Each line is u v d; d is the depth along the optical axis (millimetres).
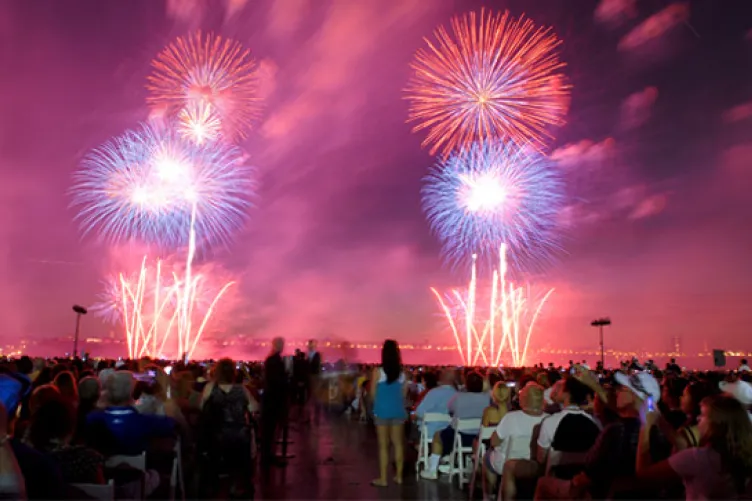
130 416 6879
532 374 12023
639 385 8117
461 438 9938
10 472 4172
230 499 8422
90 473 5496
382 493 9062
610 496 5676
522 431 7648
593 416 7234
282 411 11625
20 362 11023
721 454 4727
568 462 6711
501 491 7484
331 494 8953
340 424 18125
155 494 8148
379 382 9883
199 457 9227
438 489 9359
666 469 5098
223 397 8414
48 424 5488
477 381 10156
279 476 10242
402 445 9867
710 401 4887
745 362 16531
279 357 11328
